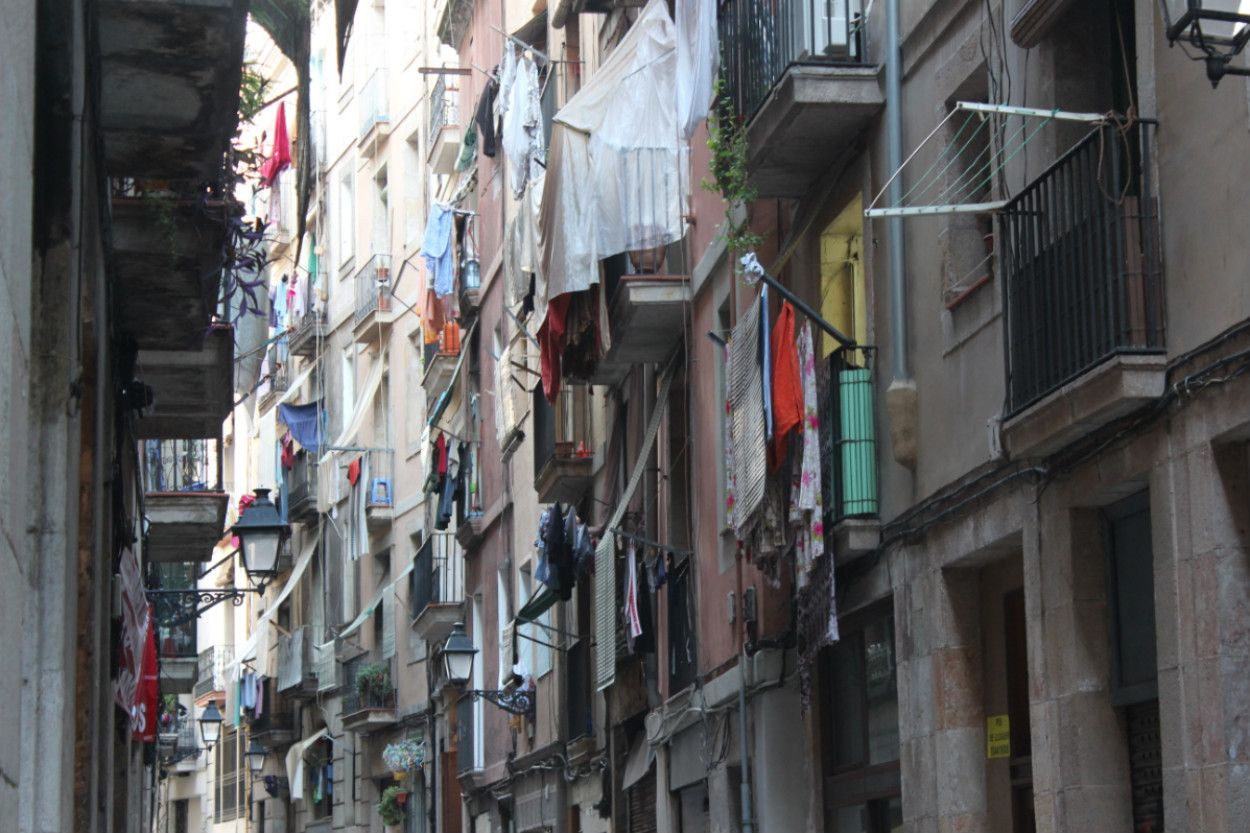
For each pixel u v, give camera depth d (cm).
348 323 4878
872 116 1524
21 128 643
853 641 1639
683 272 2177
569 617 2956
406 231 4516
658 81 2098
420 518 4288
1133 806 1155
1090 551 1169
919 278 1436
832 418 1532
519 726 3303
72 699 890
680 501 2297
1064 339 1126
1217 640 980
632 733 2538
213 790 6259
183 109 1221
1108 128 1084
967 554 1337
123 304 1533
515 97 2689
